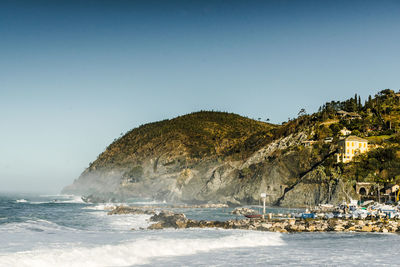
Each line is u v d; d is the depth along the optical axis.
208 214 131.00
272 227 79.06
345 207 131.62
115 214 118.81
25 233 61.28
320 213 110.94
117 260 42.81
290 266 41.78
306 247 55.53
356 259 46.00
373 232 76.94
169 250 49.31
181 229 75.62
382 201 160.12
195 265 42.09
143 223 88.75
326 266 41.91
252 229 78.56
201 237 61.00
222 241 56.53
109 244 50.28
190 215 125.88
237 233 68.06
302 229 78.38
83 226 80.06
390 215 98.12
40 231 64.88
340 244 59.22
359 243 60.59
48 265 39.19
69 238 57.16
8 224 72.75
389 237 69.12
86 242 52.59
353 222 83.44
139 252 46.88
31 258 40.28
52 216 107.81
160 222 83.56
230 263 43.25
